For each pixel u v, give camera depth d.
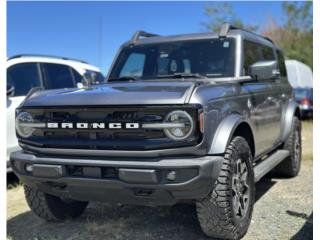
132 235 3.93
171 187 3.11
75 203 4.40
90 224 4.25
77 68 7.34
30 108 3.60
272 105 5.17
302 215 4.37
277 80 5.79
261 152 4.81
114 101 3.28
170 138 3.12
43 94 3.88
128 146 3.18
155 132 3.16
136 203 3.40
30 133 3.62
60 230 4.15
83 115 3.38
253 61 4.96
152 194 3.24
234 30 4.87
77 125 3.36
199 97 3.24
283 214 4.41
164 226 4.15
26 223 4.39
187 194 3.18
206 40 4.77
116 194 3.35
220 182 3.36
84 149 3.33
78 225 4.28
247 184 3.83
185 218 4.37
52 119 3.48
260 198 5.08
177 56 4.76
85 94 3.54
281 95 5.68
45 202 4.09
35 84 6.43
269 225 4.07
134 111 3.20
